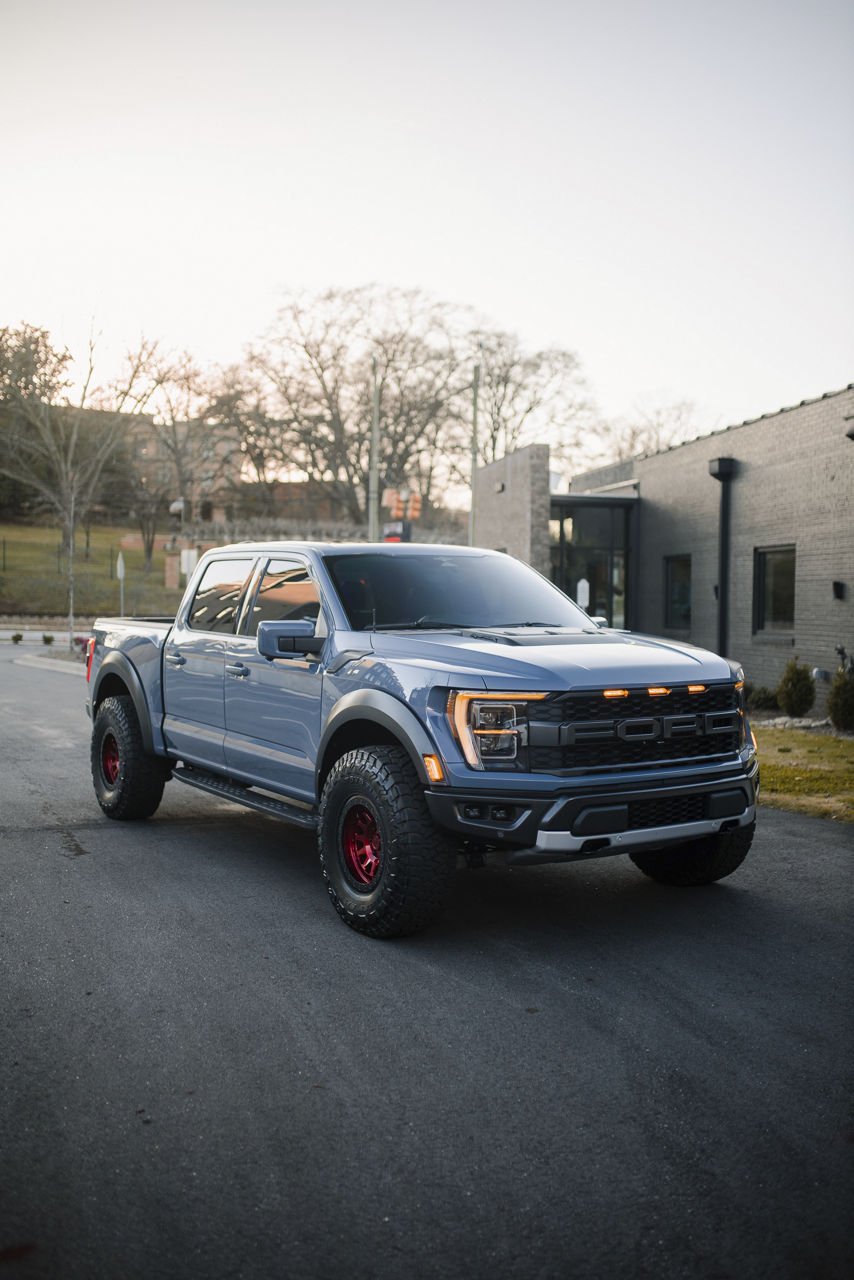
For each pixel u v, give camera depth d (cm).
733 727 520
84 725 1402
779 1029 405
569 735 468
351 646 550
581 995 439
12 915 549
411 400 5653
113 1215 281
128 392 5347
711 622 1972
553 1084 358
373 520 3394
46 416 5475
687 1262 262
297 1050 384
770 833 745
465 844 507
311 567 605
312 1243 269
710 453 1953
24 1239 270
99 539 7800
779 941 510
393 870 489
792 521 1661
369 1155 312
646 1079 362
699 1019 414
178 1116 335
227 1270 258
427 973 465
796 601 1641
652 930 528
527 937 517
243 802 631
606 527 2428
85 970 467
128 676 764
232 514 6469
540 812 462
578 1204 286
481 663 486
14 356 5209
